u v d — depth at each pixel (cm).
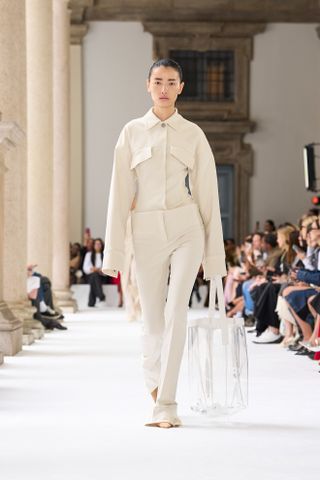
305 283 2100
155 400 1262
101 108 4778
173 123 1219
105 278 4144
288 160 4822
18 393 1489
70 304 3666
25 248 2405
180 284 1183
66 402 1395
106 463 987
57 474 938
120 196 1213
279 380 1631
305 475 938
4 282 2323
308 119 4834
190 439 1112
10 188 2275
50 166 3088
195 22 4778
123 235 1217
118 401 1402
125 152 1216
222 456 1022
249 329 2694
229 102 4819
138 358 1995
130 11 4747
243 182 4822
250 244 3152
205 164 1223
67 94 3803
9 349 2048
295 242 2373
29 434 1147
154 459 1005
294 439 1116
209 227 1226
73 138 4762
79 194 4750
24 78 2327
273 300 2305
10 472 948
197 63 4819
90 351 2144
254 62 4819
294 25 4816
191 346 1228
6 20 2178
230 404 1223
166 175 1209
